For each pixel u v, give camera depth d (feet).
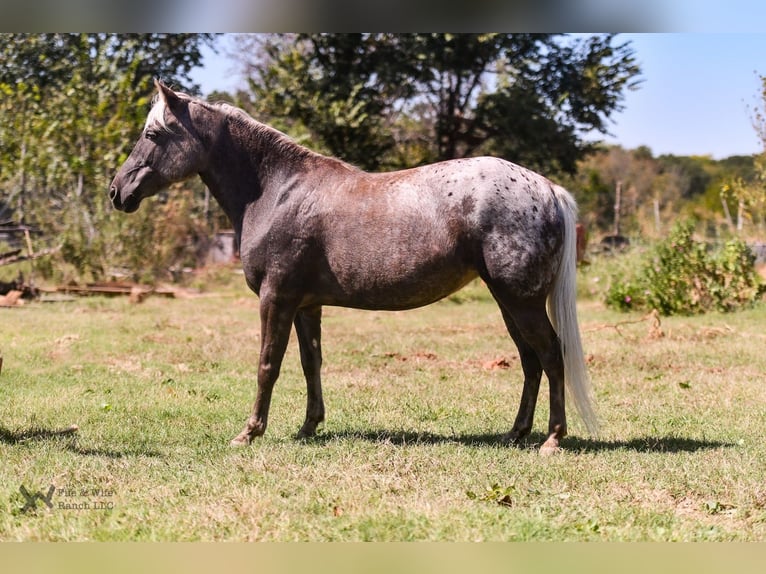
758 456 20.79
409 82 91.30
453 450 21.27
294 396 29.19
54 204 77.56
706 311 55.77
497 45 90.27
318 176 22.02
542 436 23.27
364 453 20.88
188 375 33.65
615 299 59.00
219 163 22.72
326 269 21.75
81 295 67.10
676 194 186.80
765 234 71.56
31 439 22.62
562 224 20.70
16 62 90.17
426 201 20.80
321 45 89.10
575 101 95.91
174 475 19.11
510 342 42.88
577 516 16.38
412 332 46.83
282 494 17.74
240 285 78.07
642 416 25.89
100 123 78.07
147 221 77.05
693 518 16.49
